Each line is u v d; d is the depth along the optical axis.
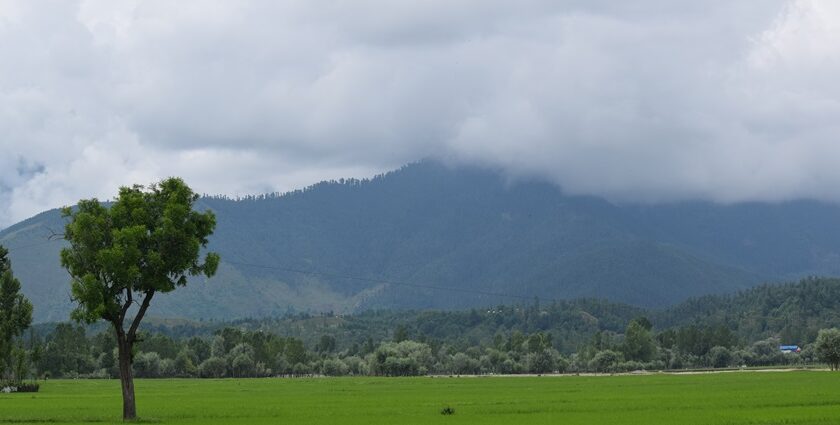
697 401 130.62
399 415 112.44
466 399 148.25
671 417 103.12
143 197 109.44
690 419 99.94
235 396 170.38
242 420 105.69
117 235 103.69
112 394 181.12
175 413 118.31
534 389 187.00
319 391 193.75
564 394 160.38
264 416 112.44
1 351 195.88
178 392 192.62
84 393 187.00
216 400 154.12
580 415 108.75
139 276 104.12
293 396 168.62
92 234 105.25
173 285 108.44
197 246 108.50
